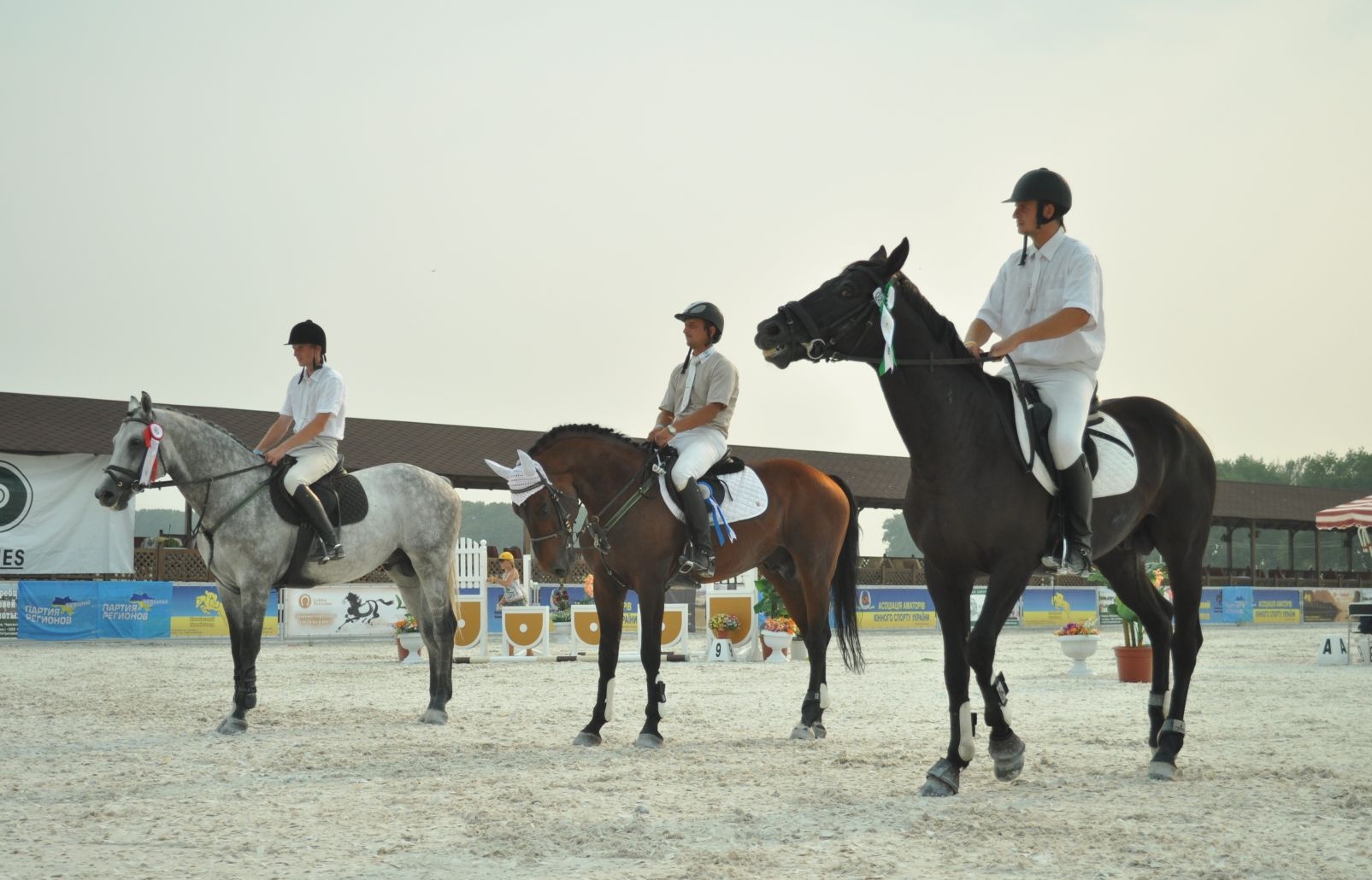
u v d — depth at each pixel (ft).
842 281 19.21
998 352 19.53
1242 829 16.55
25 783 21.49
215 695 39.55
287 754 25.11
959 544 19.61
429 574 33.14
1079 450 19.61
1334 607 135.74
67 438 89.76
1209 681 44.91
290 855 15.55
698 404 29.25
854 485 127.34
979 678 20.43
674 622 61.05
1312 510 160.97
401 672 51.08
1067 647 49.32
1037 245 21.25
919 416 19.38
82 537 88.79
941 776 19.54
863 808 18.35
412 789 20.57
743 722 31.35
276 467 31.60
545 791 20.08
